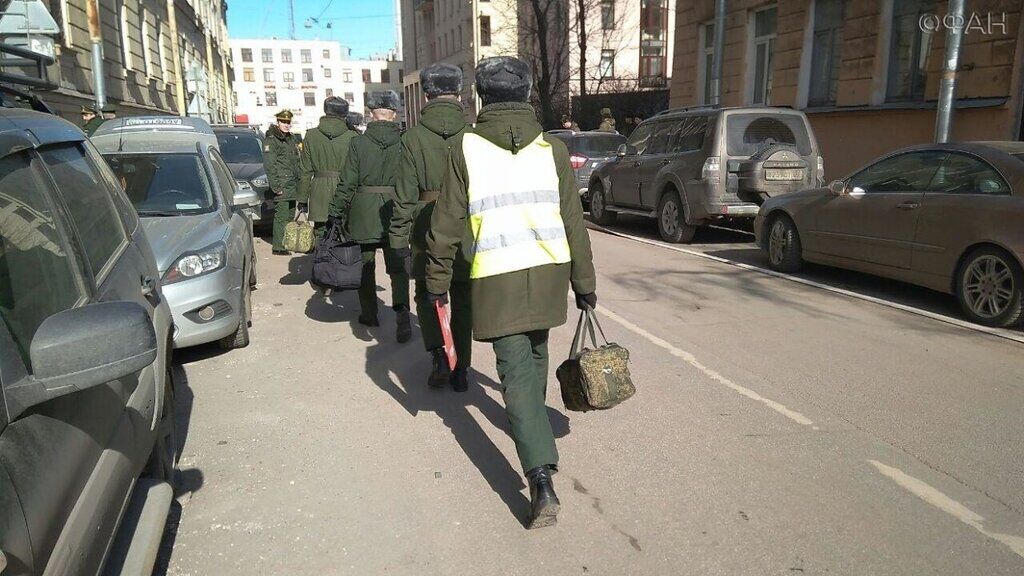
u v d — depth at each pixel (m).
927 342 5.72
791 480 3.59
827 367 5.16
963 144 6.61
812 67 15.86
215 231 5.59
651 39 41.38
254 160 12.73
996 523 3.22
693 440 4.03
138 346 1.93
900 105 13.03
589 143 14.58
